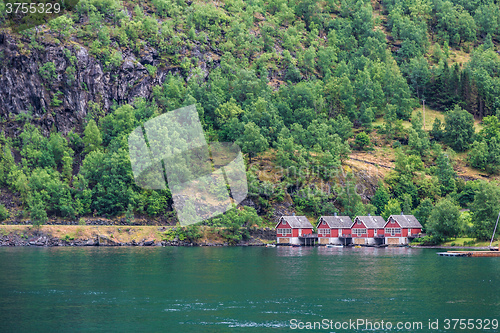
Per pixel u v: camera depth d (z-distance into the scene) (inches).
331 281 3659.0
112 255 5251.0
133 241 6491.1
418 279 3740.2
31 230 6422.2
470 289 3329.2
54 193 7170.3
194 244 6589.6
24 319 2600.9
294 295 3159.5
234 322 2564.0
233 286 3449.8
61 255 5172.2
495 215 6181.1
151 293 3206.2
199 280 3676.2
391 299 3048.7
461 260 4955.7
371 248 6589.6
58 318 2623.0
